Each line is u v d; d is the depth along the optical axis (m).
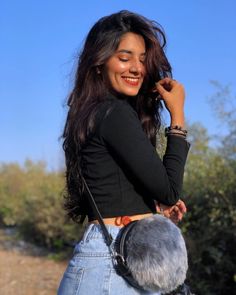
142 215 2.20
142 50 2.35
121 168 2.17
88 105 2.26
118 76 2.30
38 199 10.32
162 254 2.05
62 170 12.06
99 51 2.29
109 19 2.34
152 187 2.11
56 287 7.44
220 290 5.58
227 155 6.06
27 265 8.89
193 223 5.75
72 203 2.41
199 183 5.96
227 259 5.57
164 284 2.07
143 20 2.35
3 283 7.63
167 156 2.20
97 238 2.18
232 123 6.17
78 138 2.24
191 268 5.48
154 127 2.55
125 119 2.14
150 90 2.48
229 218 5.49
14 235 11.63
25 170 15.77
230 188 5.64
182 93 2.37
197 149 7.09
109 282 2.12
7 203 12.95
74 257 2.25
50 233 9.88
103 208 2.19
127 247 2.09
